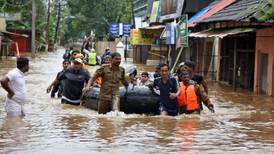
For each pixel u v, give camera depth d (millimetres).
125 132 14328
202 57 41594
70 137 13469
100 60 52781
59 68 46812
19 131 14258
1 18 78062
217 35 29109
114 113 17875
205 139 13508
